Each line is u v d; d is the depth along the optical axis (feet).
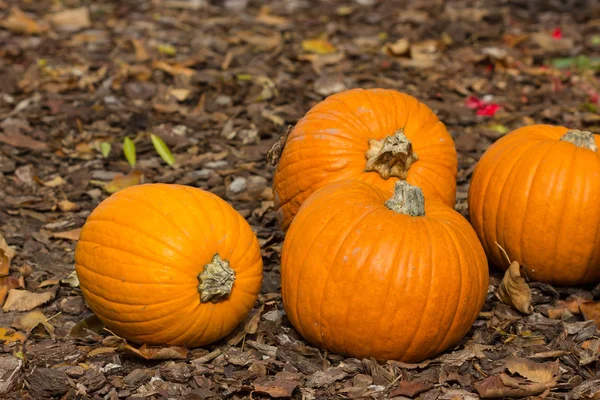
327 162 7.18
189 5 13.26
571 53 11.28
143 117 9.25
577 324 6.98
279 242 7.66
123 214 6.60
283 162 7.38
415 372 6.68
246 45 11.46
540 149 7.16
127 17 12.54
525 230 7.14
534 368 6.65
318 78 10.10
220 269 6.59
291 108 9.47
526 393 6.53
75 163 8.71
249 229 6.81
